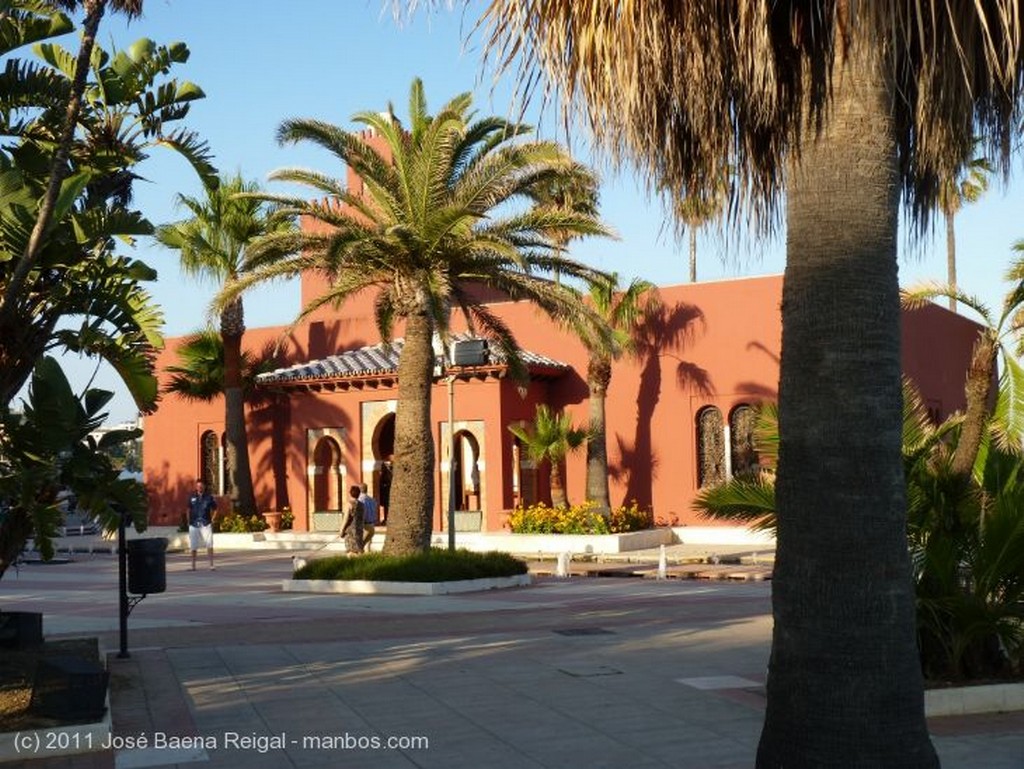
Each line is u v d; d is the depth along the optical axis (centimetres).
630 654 1161
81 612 1667
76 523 3953
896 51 545
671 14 561
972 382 1387
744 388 2859
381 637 1327
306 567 1966
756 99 581
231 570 2462
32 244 829
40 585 2177
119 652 1194
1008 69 528
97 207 949
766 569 2270
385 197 1934
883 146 541
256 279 2023
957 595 914
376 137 3584
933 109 568
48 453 838
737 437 2872
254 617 1552
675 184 635
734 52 571
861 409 524
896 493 527
